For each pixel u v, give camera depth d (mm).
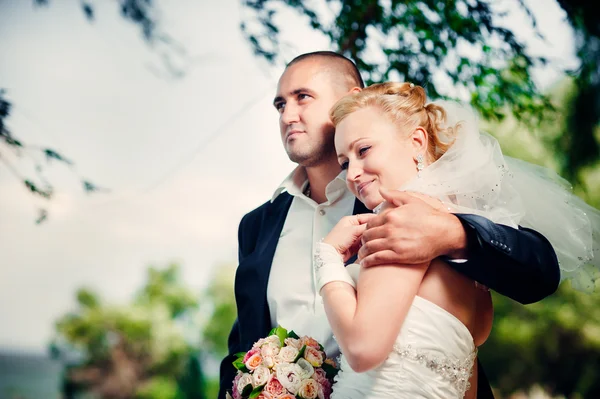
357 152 2229
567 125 5559
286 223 3006
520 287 2070
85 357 22875
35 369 22641
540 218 2338
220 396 2803
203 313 23906
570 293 11047
